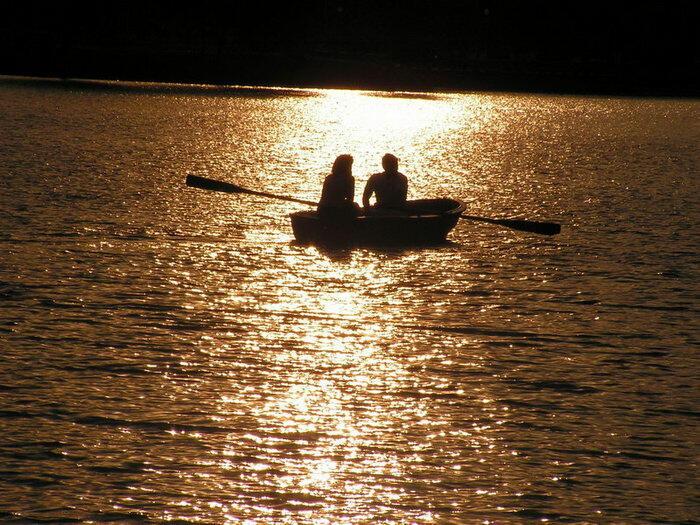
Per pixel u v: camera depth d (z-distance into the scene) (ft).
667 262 220.84
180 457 116.98
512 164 422.41
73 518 103.14
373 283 197.88
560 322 173.78
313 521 103.14
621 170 401.29
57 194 288.92
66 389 136.67
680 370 149.79
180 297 184.24
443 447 121.19
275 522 102.94
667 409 134.31
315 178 354.13
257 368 147.23
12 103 647.15
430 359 153.07
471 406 134.21
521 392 139.64
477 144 520.42
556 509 106.63
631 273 210.18
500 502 107.96
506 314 178.40
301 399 135.44
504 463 117.19
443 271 208.85
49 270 200.23
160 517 103.60
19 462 114.93
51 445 119.34
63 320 167.94
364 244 228.84
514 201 309.83
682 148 508.53
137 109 650.84
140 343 157.17
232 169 372.38
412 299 187.11
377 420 128.88
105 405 131.44
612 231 257.14
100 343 156.56
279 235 242.17
